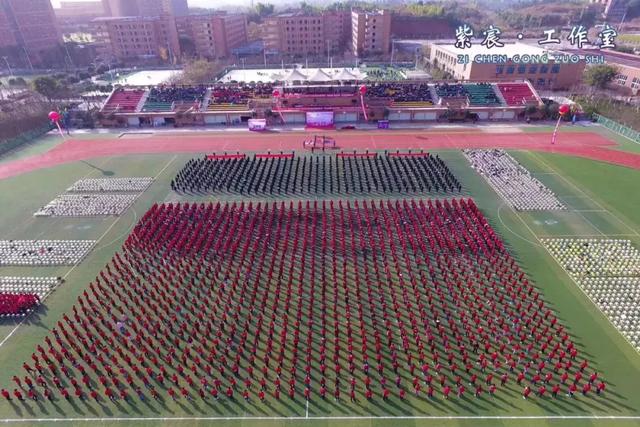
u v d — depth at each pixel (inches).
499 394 1218.6
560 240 1907.0
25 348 1391.5
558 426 1128.2
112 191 2470.5
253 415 1170.6
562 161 2802.7
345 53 7022.6
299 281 1681.8
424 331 1437.0
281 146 3169.3
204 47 6781.5
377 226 2030.0
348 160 2842.0
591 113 3710.6
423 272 1716.3
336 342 1352.1
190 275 1726.1
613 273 1691.7
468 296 1576.0
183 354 1333.7
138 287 1653.5
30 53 7057.1
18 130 3479.3
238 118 3806.6
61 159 2984.7
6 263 1820.9
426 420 1151.6
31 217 2196.1
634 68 4473.4
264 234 1989.4
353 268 1749.5
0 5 6752.0
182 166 2819.9
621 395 1204.5
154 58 6742.1
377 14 6486.2
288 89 3870.6
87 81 5374.0
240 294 1616.6
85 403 1211.9
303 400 1210.6
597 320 1465.3
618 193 2346.2
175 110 3821.4
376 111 3735.2
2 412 1188.5
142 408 1195.3
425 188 2421.3
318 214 2159.2
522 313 1487.5
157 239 1940.2
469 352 1348.4
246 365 1317.7
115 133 3595.0
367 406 1191.6
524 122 3710.6
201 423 1153.4
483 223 2007.9
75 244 1948.8
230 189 2463.1
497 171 2623.0
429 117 3782.0
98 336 1427.2
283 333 1389.0
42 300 1604.3
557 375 1267.2
